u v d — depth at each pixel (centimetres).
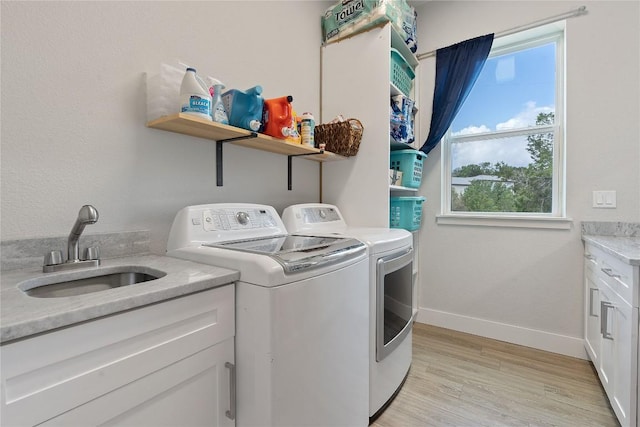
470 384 178
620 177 199
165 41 132
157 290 73
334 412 113
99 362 64
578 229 212
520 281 232
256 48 175
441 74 255
